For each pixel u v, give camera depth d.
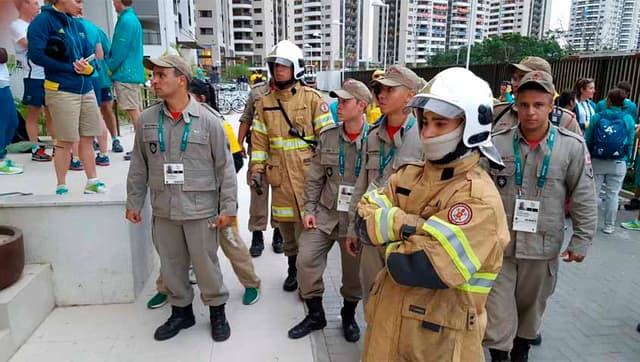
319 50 110.56
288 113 3.87
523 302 2.92
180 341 3.28
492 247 1.70
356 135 3.16
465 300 1.81
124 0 5.67
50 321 3.47
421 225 1.76
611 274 4.70
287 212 3.96
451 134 1.72
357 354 3.19
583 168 2.70
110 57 5.73
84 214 3.55
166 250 3.20
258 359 3.10
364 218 1.91
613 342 3.45
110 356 3.07
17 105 6.16
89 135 3.78
